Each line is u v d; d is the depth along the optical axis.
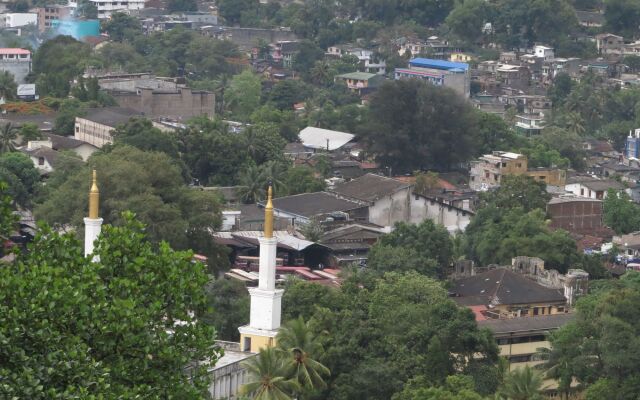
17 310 122.75
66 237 138.62
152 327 133.50
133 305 129.38
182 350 135.50
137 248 138.12
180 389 132.25
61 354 122.31
